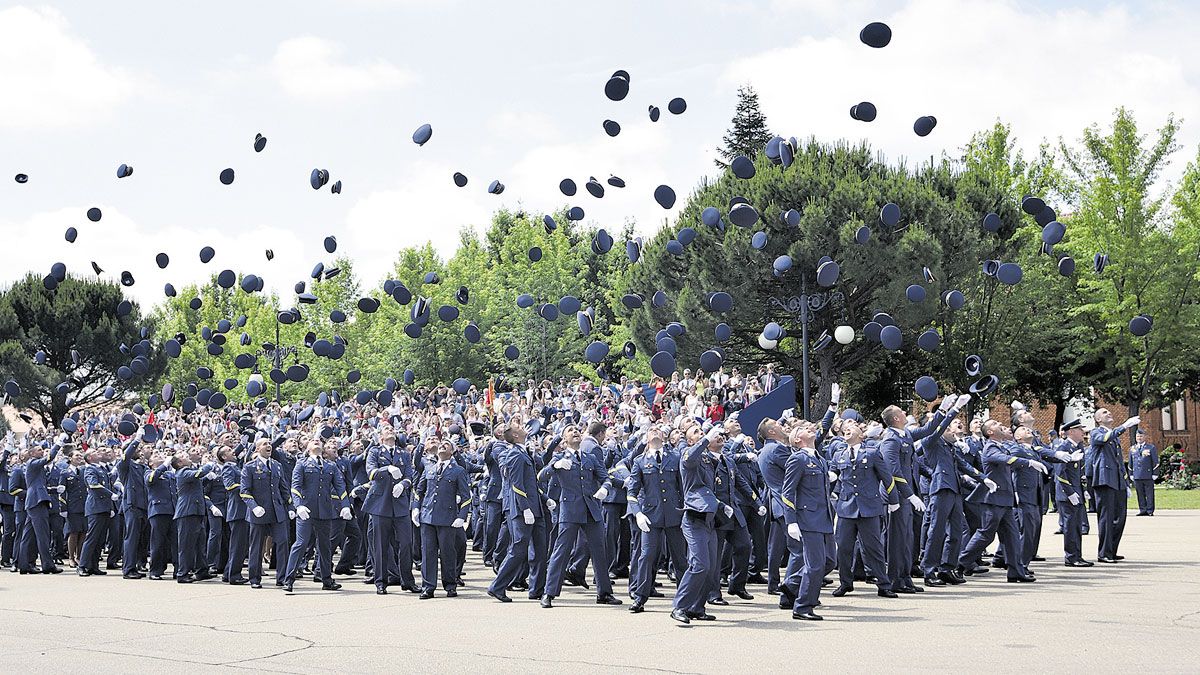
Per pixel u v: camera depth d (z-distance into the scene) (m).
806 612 12.37
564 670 9.64
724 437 12.53
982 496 15.85
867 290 35.97
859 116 17.52
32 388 50.47
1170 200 43.34
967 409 40.28
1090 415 50.31
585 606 14.25
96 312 54.31
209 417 31.25
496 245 86.00
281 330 57.81
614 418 26.98
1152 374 43.94
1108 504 17.97
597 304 65.56
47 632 12.32
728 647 10.66
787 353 39.38
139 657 10.61
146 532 20.81
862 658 9.93
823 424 17.53
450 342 53.62
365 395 25.64
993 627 11.55
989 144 45.84
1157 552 19.39
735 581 14.66
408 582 16.34
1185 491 39.34
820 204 35.91
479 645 11.07
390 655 10.55
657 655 10.30
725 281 36.09
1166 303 41.09
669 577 16.59
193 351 60.09
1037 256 41.84
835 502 14.60
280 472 17.55
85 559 20.00
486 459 15.94
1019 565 15.68
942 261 36.00
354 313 60.81
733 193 37.91
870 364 41.19
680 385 30.75
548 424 25.02
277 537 17.31
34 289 54.22
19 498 20.61
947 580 15.51
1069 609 12.80
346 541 19.12
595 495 14.52
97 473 20.25
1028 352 43.03
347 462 19.12
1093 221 41.53
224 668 9.98
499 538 18.39
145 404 52.44
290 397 53.19
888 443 14.61
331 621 13.02
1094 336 43.47
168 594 16.25
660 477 13.77
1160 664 9.45
